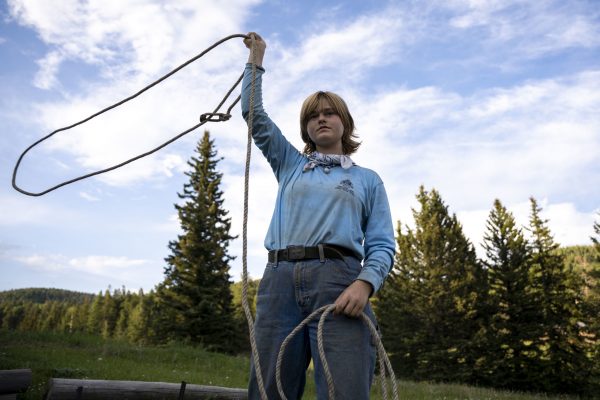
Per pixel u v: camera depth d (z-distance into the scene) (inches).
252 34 94.3
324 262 74.3
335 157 85.0
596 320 953.5
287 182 84.3
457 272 1017.5
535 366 917.8
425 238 1054.4
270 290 77.2
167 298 976.3
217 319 945.5
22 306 4744.1
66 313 3909.9
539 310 969.5
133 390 185.0
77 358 351.6
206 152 1090.1
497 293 1005.8
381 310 1105.4
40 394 204.4
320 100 89.1
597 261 1021.8
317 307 73.2
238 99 101.5
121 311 2775.6
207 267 997.8
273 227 82.4
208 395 199.3
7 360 295.0
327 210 77.7
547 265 1020.5
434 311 991.6
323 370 69.6
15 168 109.7
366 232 83.0
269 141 87.6
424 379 970.7
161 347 487.5
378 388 381.7
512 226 1030.4
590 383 896.3
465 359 941.2
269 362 74.5
